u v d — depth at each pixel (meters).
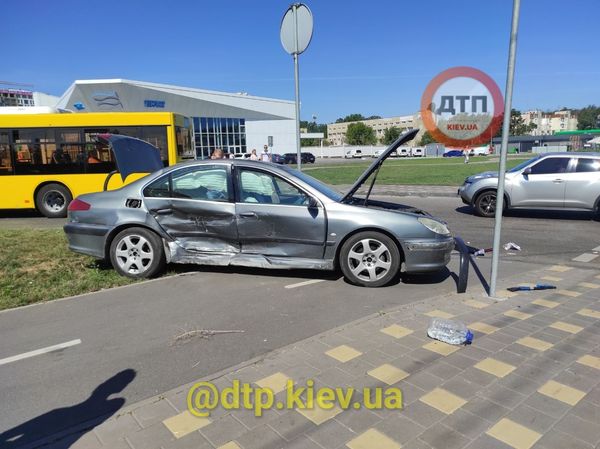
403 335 3.82
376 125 144.12
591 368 3.21
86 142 11.73
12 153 11.72
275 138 61.09
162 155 11.87
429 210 12.99
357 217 5.38
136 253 5.84
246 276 5.93
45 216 12.38
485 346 3.58
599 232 9.54
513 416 2.65
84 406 2.95
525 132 126.25
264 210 5.52
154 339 3.98
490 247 8.12
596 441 2.43
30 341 3.97
